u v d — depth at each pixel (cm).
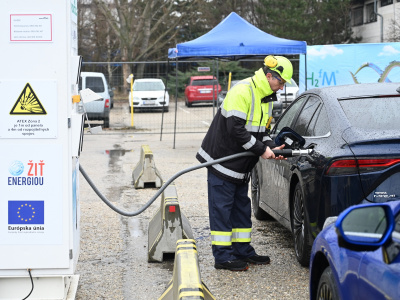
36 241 538
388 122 613
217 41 1557
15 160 531
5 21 521
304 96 786
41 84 526
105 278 666
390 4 5431
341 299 384
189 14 5362
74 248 555
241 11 5994
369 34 5800
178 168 1463
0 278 547
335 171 583
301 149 662
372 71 1798
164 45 5825
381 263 332
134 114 2873
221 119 679
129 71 3284
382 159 570
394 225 313
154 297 606
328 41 5694
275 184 802
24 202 534
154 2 5281
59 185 534
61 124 530
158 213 790
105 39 5753
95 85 2616
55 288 552
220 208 685
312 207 621
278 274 675
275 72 664
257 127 677
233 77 3819
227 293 615
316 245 442
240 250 714
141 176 1210
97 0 5162
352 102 652
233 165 677
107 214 977
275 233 862
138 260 735
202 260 733
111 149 1911
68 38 526
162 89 2978
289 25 5444
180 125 2678
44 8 522
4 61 523
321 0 5709
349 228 321
